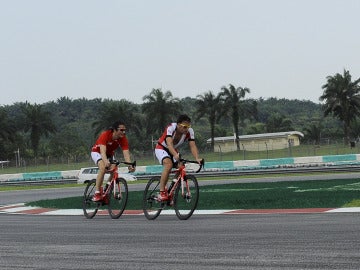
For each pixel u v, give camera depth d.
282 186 21.11
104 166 11.73
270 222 9.25
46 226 10.38
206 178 38.44
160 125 93.00
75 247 7.10
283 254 5.85
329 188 18.28
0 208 17.64
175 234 8.12
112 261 5.89
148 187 11.28
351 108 90.88
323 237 7.04
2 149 104.88
